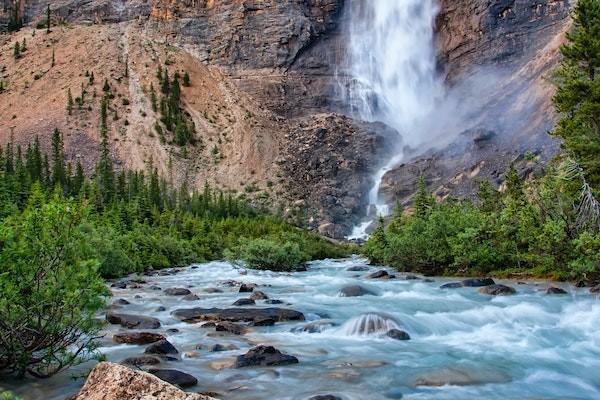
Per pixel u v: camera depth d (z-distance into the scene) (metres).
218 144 159.88
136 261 39.62
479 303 19.33
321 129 164.00
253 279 32.25
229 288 27.02
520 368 11.55
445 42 187.12
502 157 115.19
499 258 29.17
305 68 195.00
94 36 196.25
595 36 30.92
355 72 195.38
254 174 148.25
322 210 133.62
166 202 103.75
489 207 40.59
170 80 181.12
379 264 45.78
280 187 142.38
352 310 18.58
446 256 31.88
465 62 177.88
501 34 173.62
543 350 13.12
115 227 47.41
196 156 153.38
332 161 152.50
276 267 42.16
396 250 35.31
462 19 182.50
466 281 24.23
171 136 157.75
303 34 197.88
